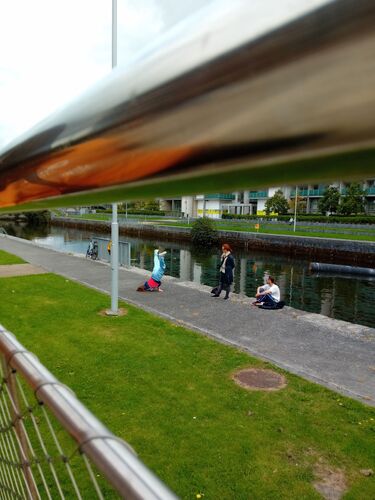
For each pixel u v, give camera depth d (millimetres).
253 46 195
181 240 47219
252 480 3789
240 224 52875
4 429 1275
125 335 7590
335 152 178
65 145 343
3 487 1458
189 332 7840
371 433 4516
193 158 226
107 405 5035
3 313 8930
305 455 4145
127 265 16688
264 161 198
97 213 80688
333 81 171
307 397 5297
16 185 471
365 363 6508
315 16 175
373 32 163
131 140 271
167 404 5074
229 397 5270
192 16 265
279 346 7242
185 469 3922
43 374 903
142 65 285
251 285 21359
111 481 590
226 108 207
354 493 3652
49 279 13305
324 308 16781
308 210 61625
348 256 32062
